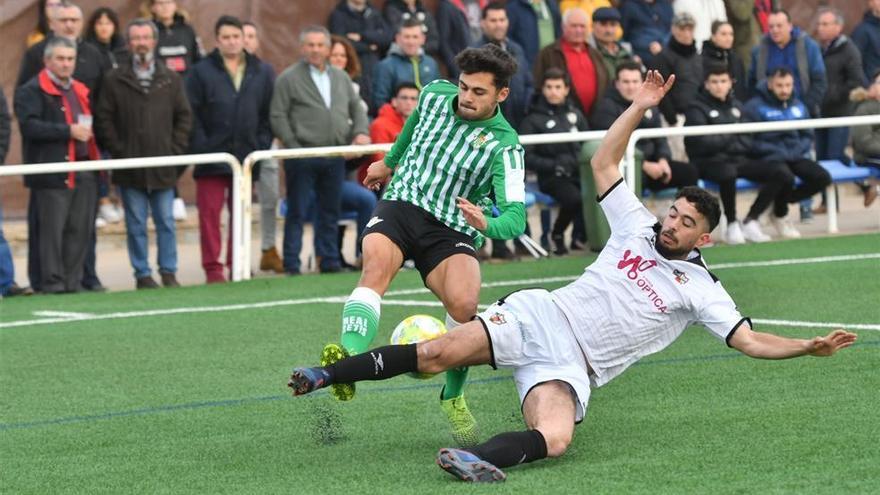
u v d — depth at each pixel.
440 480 13.84
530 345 14.54
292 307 26.91
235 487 14.01
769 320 23.69
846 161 37.84
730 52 38.53
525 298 14.73
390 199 16.14
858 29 41.72
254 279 31.39
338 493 13.55
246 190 31.19
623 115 15.19
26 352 22.73
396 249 15.84
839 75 39.47
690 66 35.53
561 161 33.91
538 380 14.44
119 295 29.39
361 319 15.33
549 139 33.06
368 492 13.52
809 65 38.41
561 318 14.75
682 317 14.90
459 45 38.38
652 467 14.01
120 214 38.00
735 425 15.84
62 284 30.19
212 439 16.28
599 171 15.20
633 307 14.75
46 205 29.73
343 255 34.06
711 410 16.70
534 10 39.38
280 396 18.69
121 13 38.44
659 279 14.79
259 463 14.99
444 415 17.14
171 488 14.09
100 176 32.94
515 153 15.63
